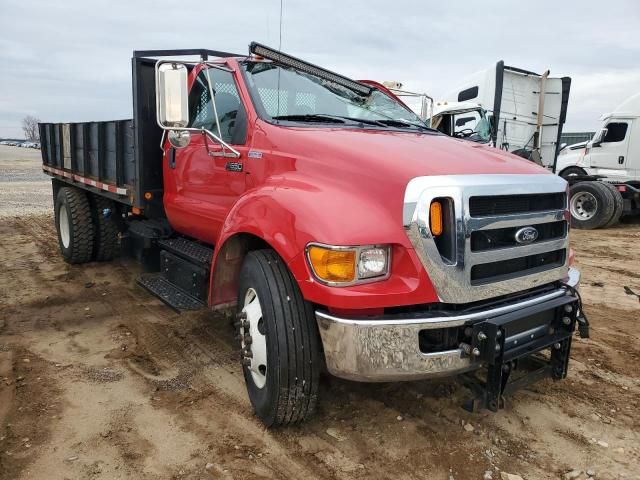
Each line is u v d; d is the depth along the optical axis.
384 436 3.27
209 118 4.30
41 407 3.58
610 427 3.40
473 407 3.05
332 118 4.02
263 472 2.93
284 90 4.11
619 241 10.38
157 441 3.21
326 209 2.90
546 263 3.31
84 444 3.17
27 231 10.08
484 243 2.92
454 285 2.81
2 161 41.62
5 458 3.03
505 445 3.20
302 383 3.06
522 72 13.66
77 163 7.04
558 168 14.57
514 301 3.08
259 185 3.67
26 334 4.88
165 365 4.26
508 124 13.80
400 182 2.86
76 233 6.99
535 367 3.62
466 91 14.42
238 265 3.74
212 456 3.07
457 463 3.02
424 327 2.75
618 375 4.12
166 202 4.96
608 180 13.23
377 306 2.74
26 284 6.45
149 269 5.80
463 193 2.80
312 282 2.83
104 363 4.28
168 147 4.86
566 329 3.27
